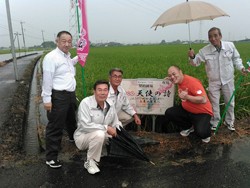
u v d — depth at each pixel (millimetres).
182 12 5129
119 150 4609
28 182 4254
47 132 4652
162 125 6316
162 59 18719
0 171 4578
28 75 16500
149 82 5828
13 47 13656
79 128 4699
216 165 4648
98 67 14078
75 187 4105
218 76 5656
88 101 4539
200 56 5766
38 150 5504
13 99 9414
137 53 31172
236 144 5457
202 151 5199
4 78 15180
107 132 4531
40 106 8953
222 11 5320
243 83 7652
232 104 5844
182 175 4371
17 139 5875
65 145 5543
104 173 4492
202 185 4074
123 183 4188
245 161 4758
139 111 5996
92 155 4504
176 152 5195
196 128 5258
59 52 4586
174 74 5176
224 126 6246
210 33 5375
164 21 5301
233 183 4098
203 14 5051
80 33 5836
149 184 4145
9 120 7000
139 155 4652
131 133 6051
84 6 5672
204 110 5277
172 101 5848
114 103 5234
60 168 4668
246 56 20219
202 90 5152
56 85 4555
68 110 5062
